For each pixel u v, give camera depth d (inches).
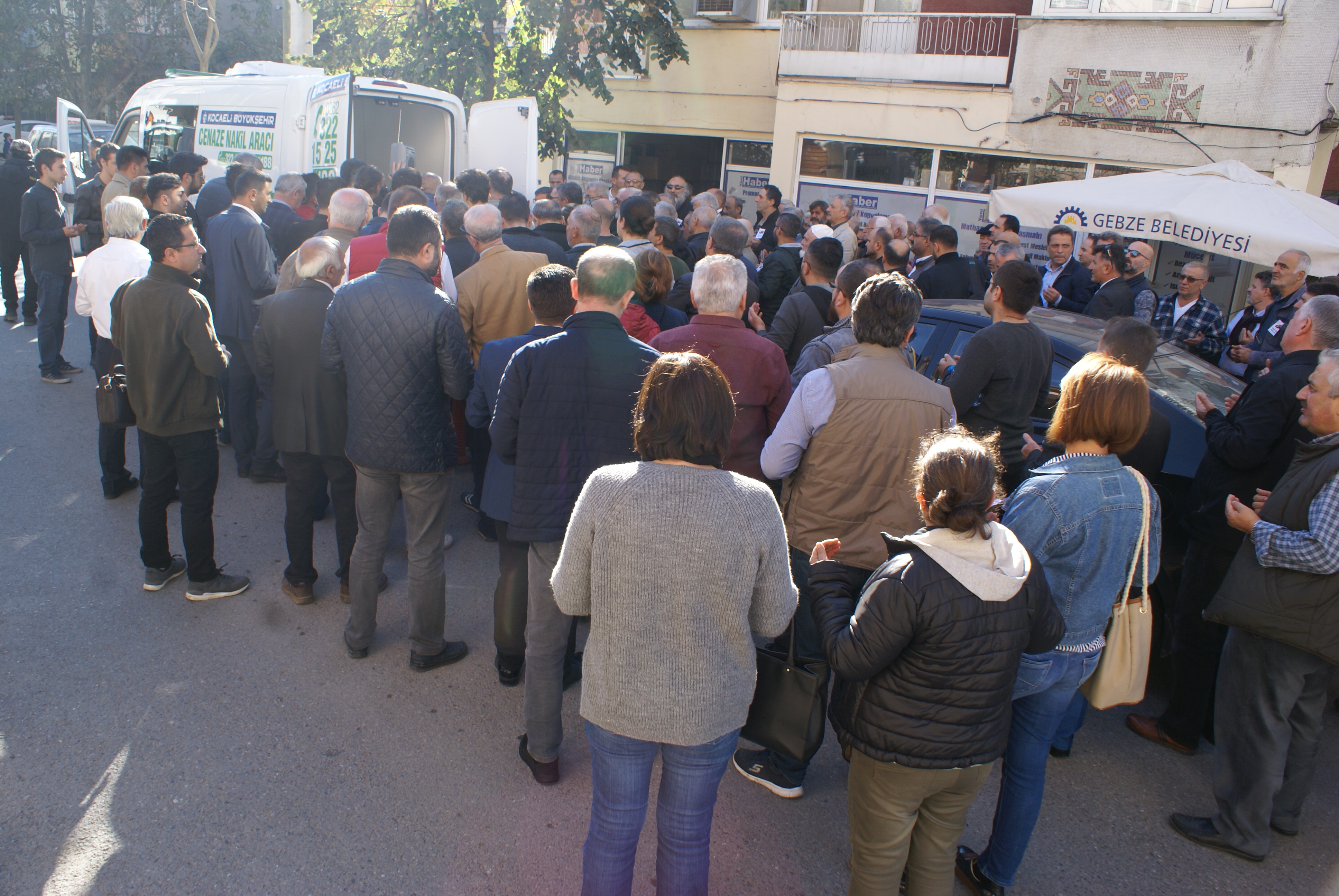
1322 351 116.0
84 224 288.8
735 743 86.6
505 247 184.5
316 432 154.7
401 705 139.5
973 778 86.7
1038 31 397.4
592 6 470.3
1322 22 344.8
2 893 99.9
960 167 432.8
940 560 81.5
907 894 93.8
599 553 81.7
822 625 88.7
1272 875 116.0
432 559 144.0
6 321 359.3
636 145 554.6
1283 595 105.4
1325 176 379.6
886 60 433.7
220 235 209.2
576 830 116.1
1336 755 143.9
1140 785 132.9
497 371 132.6
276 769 123.1
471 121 386.9
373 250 184.5
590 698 84.7
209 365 151.9
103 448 202.5
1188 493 143.8
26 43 953.5
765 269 239.8
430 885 105.7
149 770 120.9
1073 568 95.2
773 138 488.7
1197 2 367.6
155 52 989.2
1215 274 388.5
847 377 113.2
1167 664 168.9
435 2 492.1
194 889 102.3
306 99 341.1
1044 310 199.6
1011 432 146.0
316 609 166.4
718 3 501.0
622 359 118.4
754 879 110.9
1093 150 396.8
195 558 162.4
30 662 142.9
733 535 80.3
